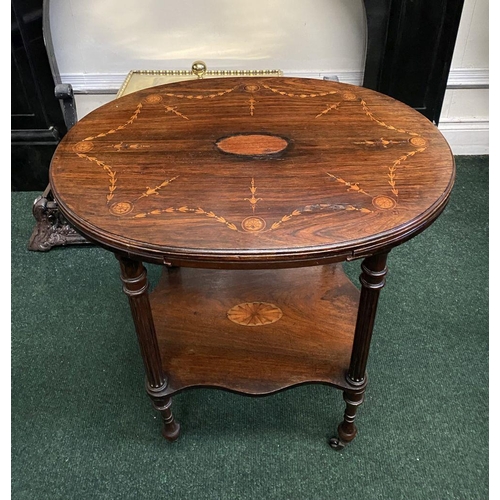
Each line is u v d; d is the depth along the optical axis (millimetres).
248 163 1109
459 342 1557
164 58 2176
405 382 1448
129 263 991
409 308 1665
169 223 948
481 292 1719
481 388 1432
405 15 1917
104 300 1729
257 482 1234
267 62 2193
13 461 1289
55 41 2113
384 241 917
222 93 1412
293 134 1209
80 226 961
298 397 1415
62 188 1041
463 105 2273
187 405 1403
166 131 1233
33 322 1654
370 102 1345
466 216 2025
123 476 1256
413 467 1258
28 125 2170
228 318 1387
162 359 1273
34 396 1440
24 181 2291
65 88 1782
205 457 1287
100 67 2191
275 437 1324
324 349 1284
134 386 1462
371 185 1032
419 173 1063
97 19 2062
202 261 897
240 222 946
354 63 2195
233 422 1361
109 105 1353
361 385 1187
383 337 1573
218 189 1032
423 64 2033
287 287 1484
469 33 2080
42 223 1896
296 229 928
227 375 1229
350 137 1190
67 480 1250
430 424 1348
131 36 2111
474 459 1271
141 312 1073
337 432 1319
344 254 908
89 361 1534
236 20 2074
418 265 1825
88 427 1361
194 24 2084
